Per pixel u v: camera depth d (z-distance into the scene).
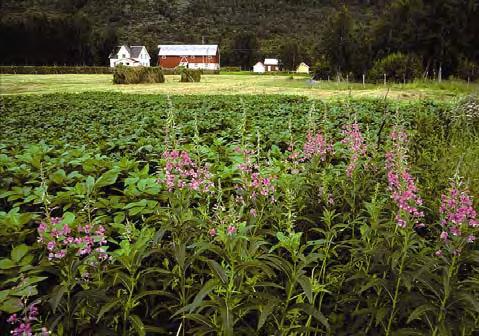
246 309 2.55
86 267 2.83
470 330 2.72
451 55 30.23
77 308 2.51
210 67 103.94
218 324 2.68
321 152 4.95
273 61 110.88
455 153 6.58
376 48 33.78
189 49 105.12
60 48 79.06
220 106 16.09
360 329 3.09
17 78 51.12
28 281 2.86
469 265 3.44
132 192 4.57
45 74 65.69
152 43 123.00
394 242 3.03
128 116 13.58
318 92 25.64
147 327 2.64
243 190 3.72
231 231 2.59
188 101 18.39
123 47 92.25
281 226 3.54
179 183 3.47
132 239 3.38
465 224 2.77
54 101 19.50
